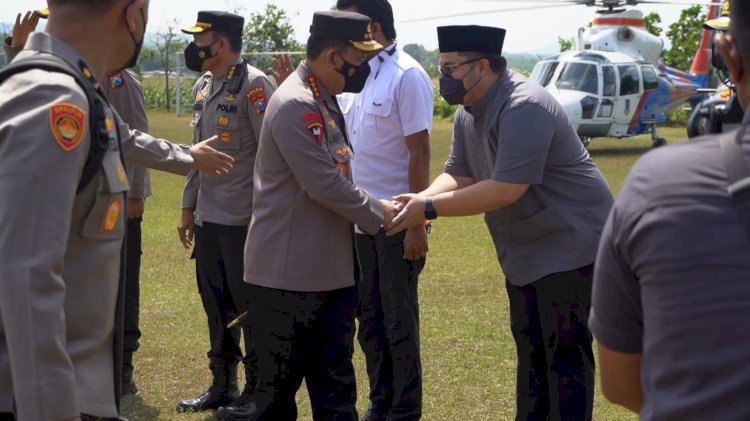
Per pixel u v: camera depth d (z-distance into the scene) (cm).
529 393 372
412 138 422
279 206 349
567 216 343
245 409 448
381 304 425
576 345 351
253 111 434
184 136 2205
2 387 187
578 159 346
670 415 148
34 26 374
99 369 201
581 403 352
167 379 501
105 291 198
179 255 838
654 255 149
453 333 583
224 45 441
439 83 351
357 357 536
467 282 734
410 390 413
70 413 179
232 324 400
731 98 239
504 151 334
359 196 343
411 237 396
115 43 206
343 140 351
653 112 2216
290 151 335
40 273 175
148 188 482
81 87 189
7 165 176
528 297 364
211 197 446
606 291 164
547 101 339
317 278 349
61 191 179
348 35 344
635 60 2173
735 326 143
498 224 361
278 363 357
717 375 144
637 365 169
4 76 187
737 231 144
